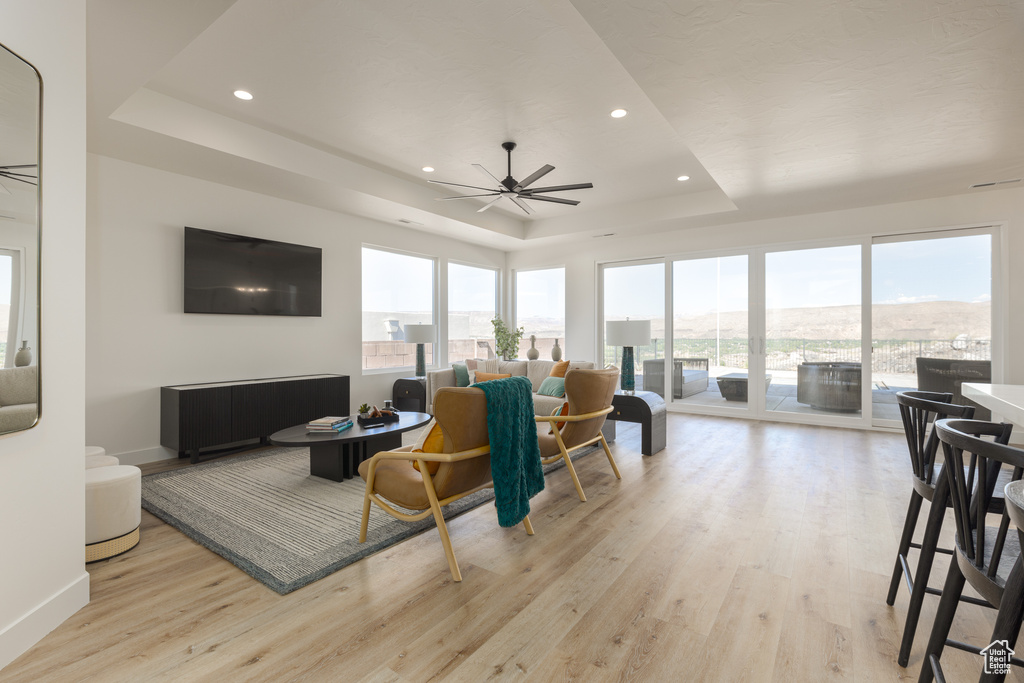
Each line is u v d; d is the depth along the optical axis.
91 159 3.71
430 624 1.79
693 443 4.71
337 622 1.80
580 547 2.43
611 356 7.24
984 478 1.09
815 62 2.41
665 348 6.71
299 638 1.71
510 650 1.64
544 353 7.89
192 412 3.89
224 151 3.68
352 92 3.34
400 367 6.46
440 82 3.21
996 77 2.55
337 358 5.55
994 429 1.28
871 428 5.29
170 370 4.14
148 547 2.44
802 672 1.53
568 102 3.50
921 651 1.62
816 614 1.85
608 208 6.41
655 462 4.02
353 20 2.57
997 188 4.55
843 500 3.09
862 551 2.38
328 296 5.45
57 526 1.77
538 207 6.40
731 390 6.20
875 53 2.33
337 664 1.57
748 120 3.08
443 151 4.42
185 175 4.20
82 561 1.89
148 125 3.28
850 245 5.41
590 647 1.66
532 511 2.93
